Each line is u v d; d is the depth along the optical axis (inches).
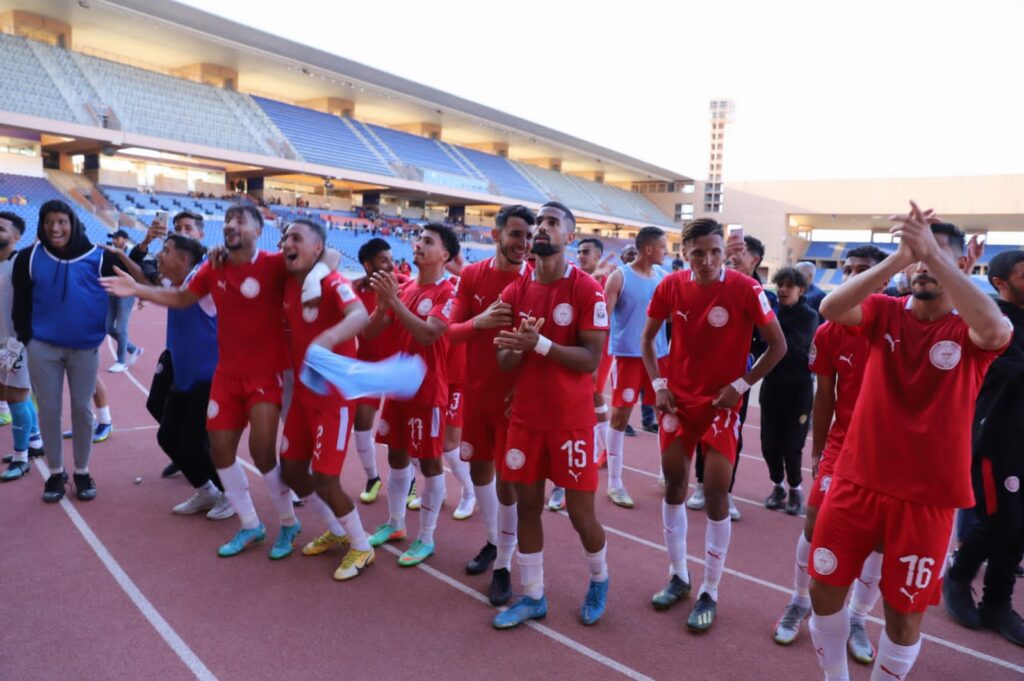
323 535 161.6
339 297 135.3
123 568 148.0
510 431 126.1
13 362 193.8
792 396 192.9
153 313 702.5
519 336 114.2
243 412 151.5
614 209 2113.7
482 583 148.5
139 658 116.0
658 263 203.2
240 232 139.1
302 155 1298.0
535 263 125.3
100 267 181.0
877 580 120.4
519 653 121.3
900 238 83.0
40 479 200.7
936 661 124.3
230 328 145.0
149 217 1085.1
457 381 175.8
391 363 127.1
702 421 133.6
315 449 141.2
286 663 115.9
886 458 92.0
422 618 132.3
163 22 1089.4
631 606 140.3
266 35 1181.7
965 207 1927.9
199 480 175.6
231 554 155.8
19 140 1064.2
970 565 138.2
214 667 114.1
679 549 140.6
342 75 1389.0
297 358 143.8
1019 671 121.4
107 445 237.8
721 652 123.8
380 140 1553.9
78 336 177.8
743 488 226.4
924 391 90.3
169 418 172.9
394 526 169.5
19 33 1066.1
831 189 2094.0
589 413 124.3
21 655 115.5
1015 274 132.5
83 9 1029.8
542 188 1895.9
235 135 1221.1
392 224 1517.0
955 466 88.6
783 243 2183.8
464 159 1759.4
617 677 115.0
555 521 189.6
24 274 173.6
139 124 1074.1
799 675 116.8
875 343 96.0
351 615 132.4
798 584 129.6
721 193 2297.0
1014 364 130.8
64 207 173.3
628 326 200.2
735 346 130.7
